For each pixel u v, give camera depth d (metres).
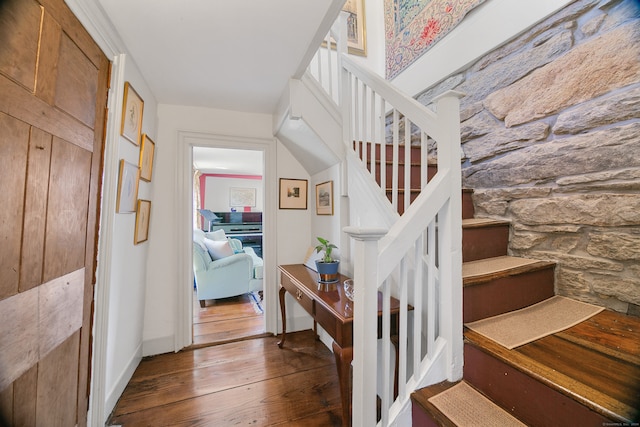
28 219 0.81
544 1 1.45
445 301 1.08
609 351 0.93
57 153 0.94
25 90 0.78
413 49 2.41
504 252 1.64
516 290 1.29
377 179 1.77
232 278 3.51
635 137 1.13
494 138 1.74
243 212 6.97
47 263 0.90
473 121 1.88
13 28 0.73
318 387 1.77
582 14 1.30
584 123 1.29
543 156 1.47
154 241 2.24
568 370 0.83
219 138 2.46
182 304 2.31
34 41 0.81
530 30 1.53
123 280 1.66
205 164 5.54
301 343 2.41
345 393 1.28
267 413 1.53
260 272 3.77
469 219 1.77
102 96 1.27
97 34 1.19
